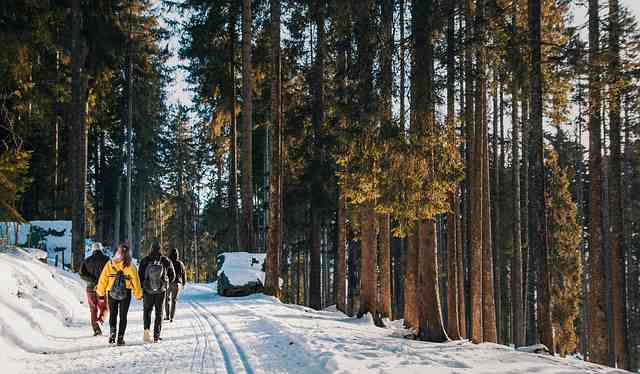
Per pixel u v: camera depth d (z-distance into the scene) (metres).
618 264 16.11
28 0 16.92
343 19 13.96
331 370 6.95
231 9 24.89
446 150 12.72
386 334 13.66
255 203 38.06
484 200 18.88
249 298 19.09
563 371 8.32
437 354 9.20
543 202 12.25
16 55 16.50
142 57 30.97
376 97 12.88
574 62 12.55
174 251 12.74
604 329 15.65
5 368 6.91
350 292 32.31
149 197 48.00
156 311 9.66
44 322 10.05
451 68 12.95
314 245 23.89
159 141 49.50
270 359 7.79
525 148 24.72
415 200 12.20
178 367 7.12
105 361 7.55
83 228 19.20
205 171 54.50
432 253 13.30
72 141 19.39
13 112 18.25
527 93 14.78
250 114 22.06
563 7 16.05
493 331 17.91
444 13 12.33
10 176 12.77
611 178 16.58
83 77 20.95
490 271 18.31
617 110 15.75
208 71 27.08
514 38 13.36
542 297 12.10
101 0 20.36
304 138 24.77
